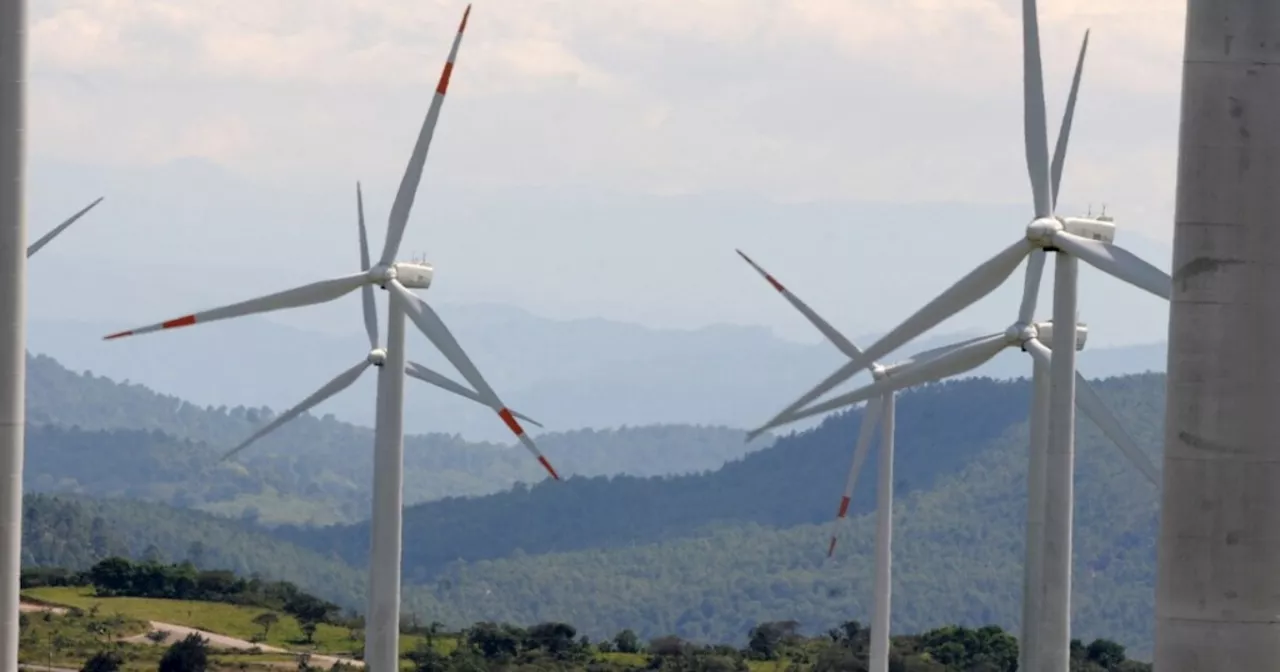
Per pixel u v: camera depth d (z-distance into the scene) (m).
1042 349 160.75
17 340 88.50
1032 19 139.88
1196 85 65.38
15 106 87.75
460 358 161.62
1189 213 65.62
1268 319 65.06
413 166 164.25
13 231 88.06
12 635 88.88
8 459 88.62
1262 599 65.38
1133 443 157.50
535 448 160.88
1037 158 138.00
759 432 163.50
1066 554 134.88
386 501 162.12
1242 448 65.19
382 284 162.88
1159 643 66.81
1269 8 64.56
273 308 162.88
